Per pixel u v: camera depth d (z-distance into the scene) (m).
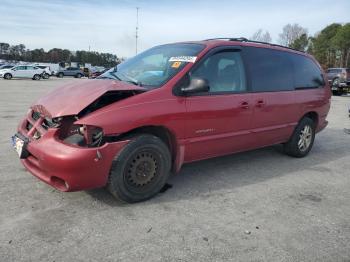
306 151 6.24
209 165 5.41
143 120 3.70
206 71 4.36
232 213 3.79
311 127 6.21
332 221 3.75
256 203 4.09
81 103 3.55
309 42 71.69
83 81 4.24
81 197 3.93
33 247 2.95
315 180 5.05
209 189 4.43
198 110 4.18
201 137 4.32
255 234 3.37
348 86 24.08
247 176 5.02
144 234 3.25
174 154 4.22
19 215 3.47
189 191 4.32
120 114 3.58
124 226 3.37
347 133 8.84
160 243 3.12
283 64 5.54
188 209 3.82
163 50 4.91
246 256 3.00
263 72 5.12
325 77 6.56
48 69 42.06
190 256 2.95
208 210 3.82
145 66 4.64
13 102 12.96
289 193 4.48
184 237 3.24
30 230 3.21
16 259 2.79
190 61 4.26
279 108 5.30
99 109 3.56
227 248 3.10
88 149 3.41
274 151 6.47
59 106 3.64
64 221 3.40
